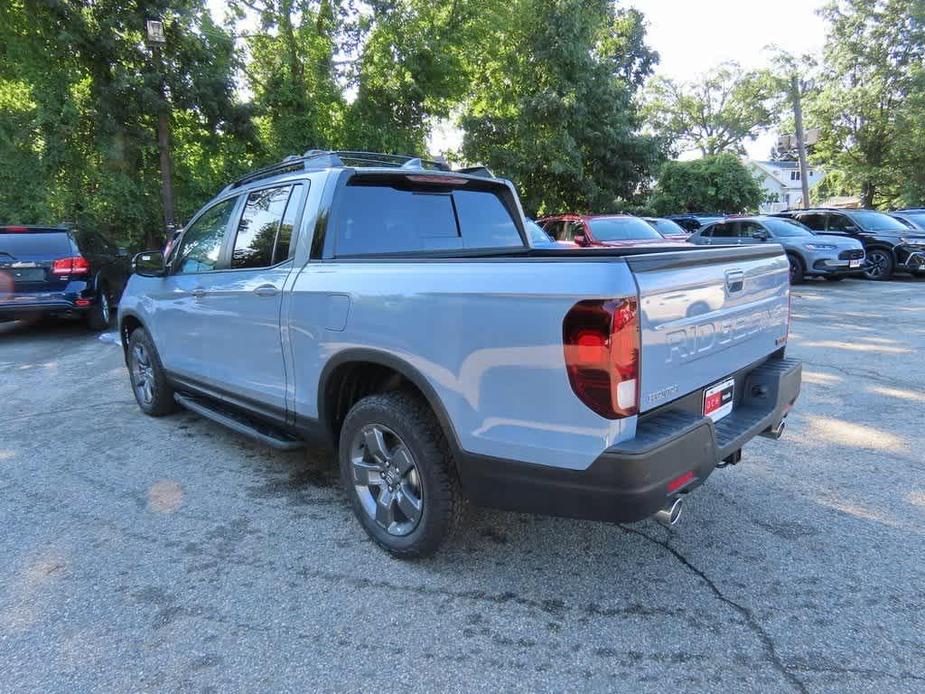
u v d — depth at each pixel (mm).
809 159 38469
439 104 18344
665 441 2305
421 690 2236
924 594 2752
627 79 33469
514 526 3395
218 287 4008
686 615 2639
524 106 21438
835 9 34469
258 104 15297
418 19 16719
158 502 3758
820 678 2264
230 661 2385
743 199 32375
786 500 3666
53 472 4223
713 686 2236
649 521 3438
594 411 2256
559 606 2711
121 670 2336
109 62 13406
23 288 8805
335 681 2283
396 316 2814
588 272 2264
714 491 3791
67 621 2625
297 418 3508
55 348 8664
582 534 3307
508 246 4340
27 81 13406
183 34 13523
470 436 2590
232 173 15516
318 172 3521
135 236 14938
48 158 13430
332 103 17125
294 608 2713
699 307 2643
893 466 4117
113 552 3188
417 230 3791
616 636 2512
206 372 4328
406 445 2908
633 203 26688
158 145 13961
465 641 2494
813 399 5574
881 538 3227
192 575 2973
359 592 2828
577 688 2238
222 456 4496
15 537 3342
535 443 2410
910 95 31922
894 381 6102
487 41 19609
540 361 2354
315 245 3383
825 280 15398
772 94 48969
